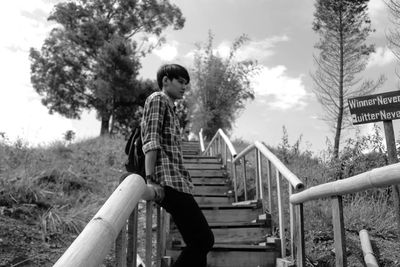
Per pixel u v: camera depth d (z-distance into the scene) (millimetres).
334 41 17562
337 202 3119
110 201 1928
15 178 6012
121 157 10570
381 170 2512
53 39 28312
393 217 5621
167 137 2988
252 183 7980
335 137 16766
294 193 4246
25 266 4203
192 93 22922
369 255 3984
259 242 5227
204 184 8555
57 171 7285
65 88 28391
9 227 4719
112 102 28297
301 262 3826
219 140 11633
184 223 2947
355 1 17094
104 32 29141
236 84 22734
